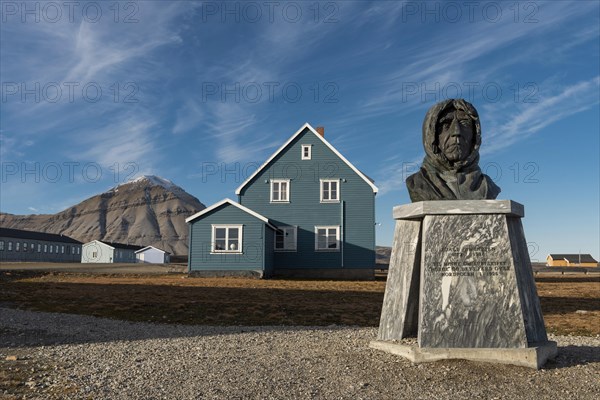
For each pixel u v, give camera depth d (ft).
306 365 23.20
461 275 22.58
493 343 22.00
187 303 51.88
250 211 93.04
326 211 104.12
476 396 18.62
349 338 32.14
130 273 105.09
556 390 19.13
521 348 21.77
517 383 19.74
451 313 22.40
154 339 33.55
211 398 18.80
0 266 139.13
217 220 93.45
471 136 25.09
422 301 22.76
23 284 70.79
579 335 36.70
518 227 24.30
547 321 43.65
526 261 24.13
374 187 103.55
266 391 19.47
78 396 19.35
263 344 30.45
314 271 102.78
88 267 139.64
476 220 22.91
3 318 42.11
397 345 23.95
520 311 22.08
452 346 22.24
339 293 65.10
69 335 35.17
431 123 25.35
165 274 102.42
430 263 22.86
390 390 19.33
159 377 21.90
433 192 24.70
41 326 38.75
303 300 56.54
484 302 22.30
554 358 23.22
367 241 103.04
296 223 104.22
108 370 23.62
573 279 120.26
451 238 22.89
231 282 79.87
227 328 39.22
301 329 38.55
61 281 79.56
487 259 22.57
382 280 98.84
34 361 26.13
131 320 43.27
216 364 24.14
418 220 25.46
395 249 26.43
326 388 19.72
